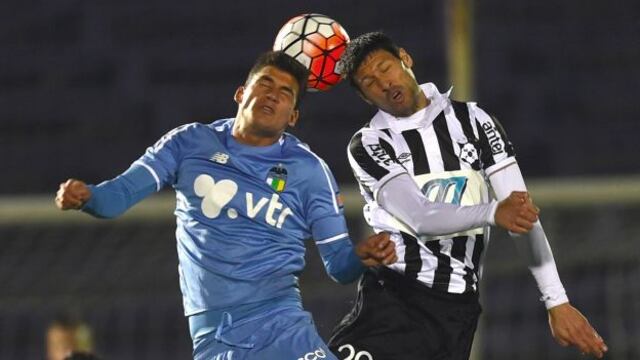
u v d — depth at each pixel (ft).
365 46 56.90
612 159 195.93
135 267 117.91
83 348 92.38
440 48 202.18
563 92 201.87
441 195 56.75
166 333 150.30
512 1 208.13
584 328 56.65
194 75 205.46
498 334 150.61
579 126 198.18
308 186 55.42
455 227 53.52
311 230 56.08
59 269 117.19
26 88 203.41
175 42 209.15
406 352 57.88
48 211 111.55
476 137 57.41
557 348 149.38
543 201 109.29
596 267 140.15
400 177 56.24
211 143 55.42
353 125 193.26
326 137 191.11
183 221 55.06
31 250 116.67
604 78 202.80
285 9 213.25
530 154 196.95
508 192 56.95
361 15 212.23
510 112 200.13
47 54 207.51
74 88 203.21
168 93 201.98
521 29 206.18
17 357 148.87
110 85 204.23
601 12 209.05
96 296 119.44
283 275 54.85
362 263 54.90
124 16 211.82
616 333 120.57
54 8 212.02
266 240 54.49
